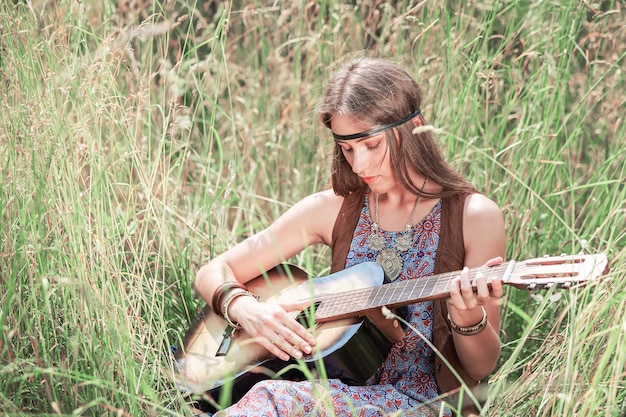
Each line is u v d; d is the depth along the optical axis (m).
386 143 3.22
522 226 4.23
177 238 4.38
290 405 2.99
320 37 5.13
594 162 4.79
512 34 4.68
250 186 4.85
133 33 4.31
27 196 3.57
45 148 3.64
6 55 3.97
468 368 3.15
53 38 4.06
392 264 3.31
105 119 4.25
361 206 3.42
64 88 3.86
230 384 3.31
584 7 4.59
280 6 5.43
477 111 4.64
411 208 3.32
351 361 3.19
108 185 3.93
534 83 4.53
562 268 2.79
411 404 3.16
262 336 3.30
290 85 5.21
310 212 3.59
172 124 4.34
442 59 4.70
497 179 4.58
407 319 3.24
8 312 3.36
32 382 3.32
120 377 3.27
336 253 3.44
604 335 3.15
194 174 5.05
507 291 4.07
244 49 5.62
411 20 4.96
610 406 2.84
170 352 3.47
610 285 3.29
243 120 5.10
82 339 3.31
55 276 3.38
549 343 3.47
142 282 3.74
